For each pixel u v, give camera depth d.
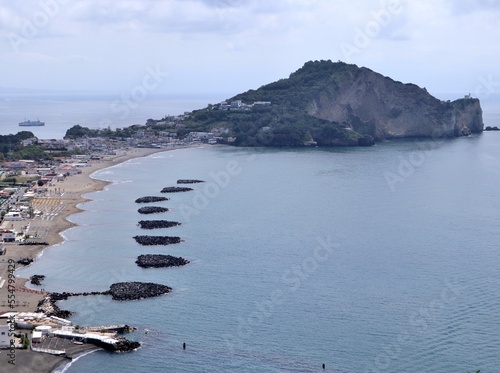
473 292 168.50
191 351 137.50
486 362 131.75
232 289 172.50
